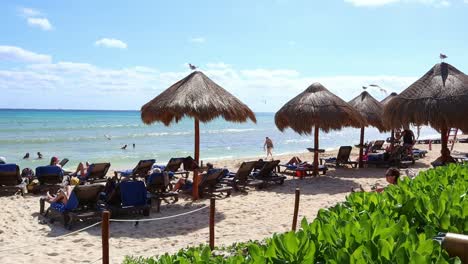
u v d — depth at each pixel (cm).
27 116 10100
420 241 245
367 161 1977
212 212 690
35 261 712
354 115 1566
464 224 329
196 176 1212
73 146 3641
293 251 252
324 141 5200
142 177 1564
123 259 690
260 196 1272
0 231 902
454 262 229
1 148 3369
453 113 1053
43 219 1006
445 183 525
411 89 1159
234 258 262
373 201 399
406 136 2084
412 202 362
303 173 1650
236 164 2195
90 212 941
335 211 358
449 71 1152
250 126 9269
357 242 255
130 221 956
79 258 725
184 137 5169
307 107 1543
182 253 371
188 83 1110
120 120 9369
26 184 1366
